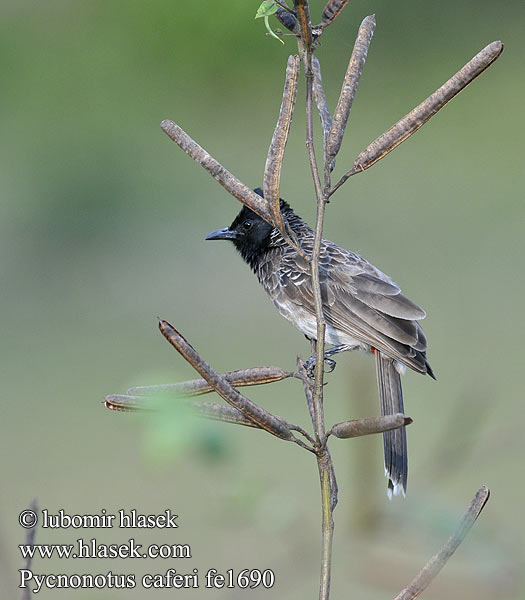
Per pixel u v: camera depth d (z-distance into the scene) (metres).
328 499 3.32
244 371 3.54
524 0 24.11
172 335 3.05
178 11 22.45
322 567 3.29
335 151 3.51
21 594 3.05
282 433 3.27
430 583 3.16
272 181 3.53
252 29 22.23
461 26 23.95
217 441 2.63
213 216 18.00
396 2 23.75
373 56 23.09
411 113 3.47
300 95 20.78
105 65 22.25
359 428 3.05
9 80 21.98
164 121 3.66
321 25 3.51
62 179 18.83
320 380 3.45
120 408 2.96
